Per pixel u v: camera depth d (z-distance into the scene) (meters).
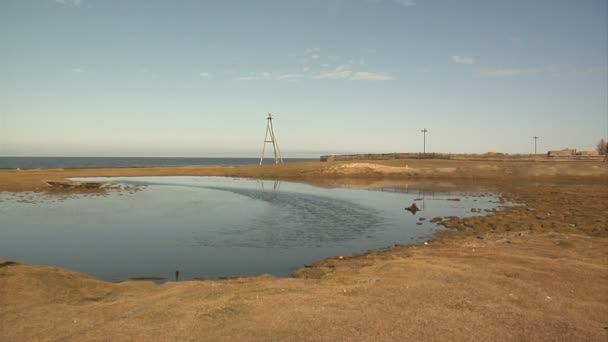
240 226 22.83
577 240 16.61
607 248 14.91
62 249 17.58
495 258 13.11
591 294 9.68
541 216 25.30
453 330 7.31
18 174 54.66
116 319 7.95
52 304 8.99
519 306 8.76
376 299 8.98
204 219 25.05
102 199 34.72
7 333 7.34
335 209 29.64
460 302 8.81
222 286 10.35
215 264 15.42
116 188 44.25
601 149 102.19
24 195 36.75
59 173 62.06
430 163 68.81
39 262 15.60
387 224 24.03
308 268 14.04
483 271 11.33
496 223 23.03
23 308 8.65
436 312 8.19
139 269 14.75
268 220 24.86
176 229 21.91
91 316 8.16
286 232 21.41
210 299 9.09
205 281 11.42
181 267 15.01
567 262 12.45
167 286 10.67
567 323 7.75
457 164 67.38
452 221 24.39
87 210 28.45
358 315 7.99
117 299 9.47
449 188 46.09
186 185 49.06
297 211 28.53
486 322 7.71
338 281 10.69
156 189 43.75
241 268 14.92
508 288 9.86
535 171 60.69
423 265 12.02
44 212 27.42
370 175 61.97
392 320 7.75
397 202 33.97
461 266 11.95
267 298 9.05
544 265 12.06
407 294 9.33
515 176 58.94
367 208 30.36
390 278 10.72
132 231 21.34
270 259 16.19
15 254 16.78
